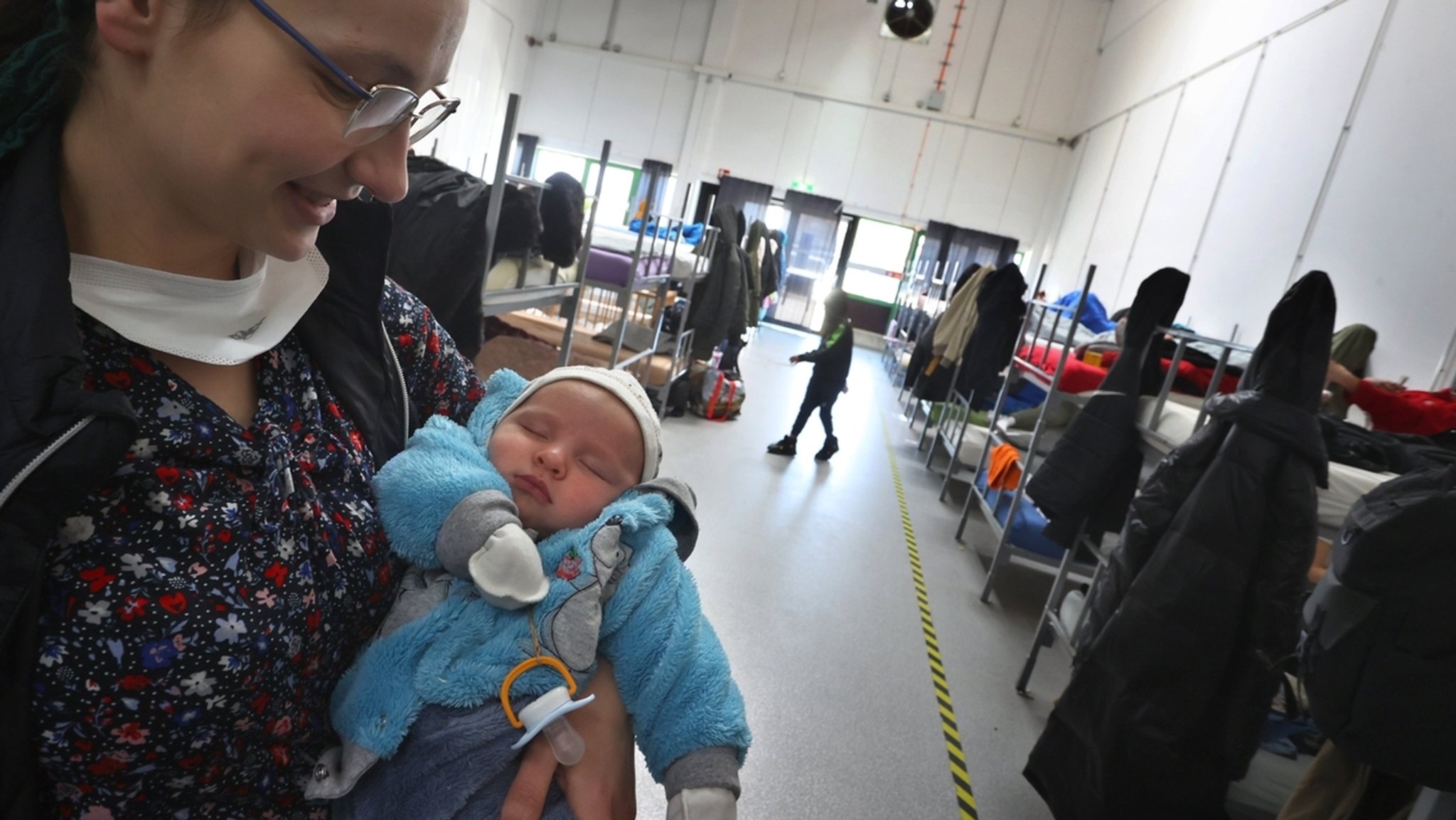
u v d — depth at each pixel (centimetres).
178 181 46
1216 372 229
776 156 1236
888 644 309
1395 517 121
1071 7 1135
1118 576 195
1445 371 340
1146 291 261
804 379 898
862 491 512
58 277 45
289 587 56
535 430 79
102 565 47
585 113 1259
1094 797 185
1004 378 493
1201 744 176
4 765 45
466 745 63
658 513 76
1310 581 187
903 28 943
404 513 67
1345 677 126
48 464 43
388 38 45
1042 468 275
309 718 62
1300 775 193
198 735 51
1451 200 364
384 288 72
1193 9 791
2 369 43
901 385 994
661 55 1230
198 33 42
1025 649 329
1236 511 173
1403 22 437
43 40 46
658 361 572
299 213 50
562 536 74
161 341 50
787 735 238
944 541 451
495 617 68
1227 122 650
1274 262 517
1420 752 121
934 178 1209
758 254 669
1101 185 973
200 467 52
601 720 69
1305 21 555
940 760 242
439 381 84
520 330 509
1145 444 258
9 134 47
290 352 64
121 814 52
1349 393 298
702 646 71
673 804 66
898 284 1291
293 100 43
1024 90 1166
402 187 53
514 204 277
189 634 49
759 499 446
